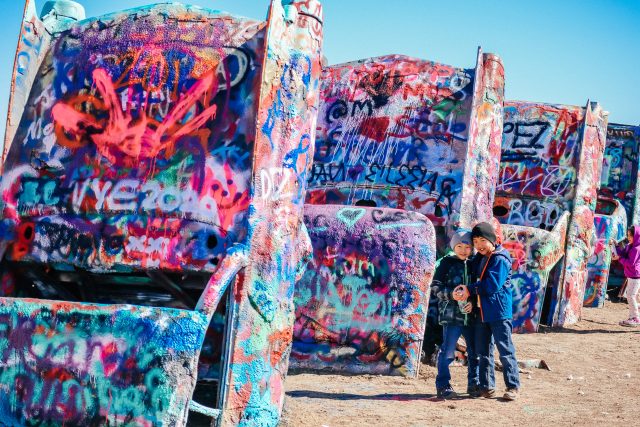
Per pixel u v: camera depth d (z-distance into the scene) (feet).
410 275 27.40
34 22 19.83
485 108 32.91
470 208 32.22
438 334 31.27
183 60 18.66
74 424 15.26
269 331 17.83
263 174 17.63
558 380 26.96
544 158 43.68
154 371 14.94
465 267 23.66
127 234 17.94
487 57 33.27
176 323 15.12
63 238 18.48
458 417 20.77
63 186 18.80
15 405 15.72
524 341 36.27
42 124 19.44
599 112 45.19
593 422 20.25
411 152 33.24
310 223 28.60
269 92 17.85
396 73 34.30
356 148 34.19
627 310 53.16
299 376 26.63
